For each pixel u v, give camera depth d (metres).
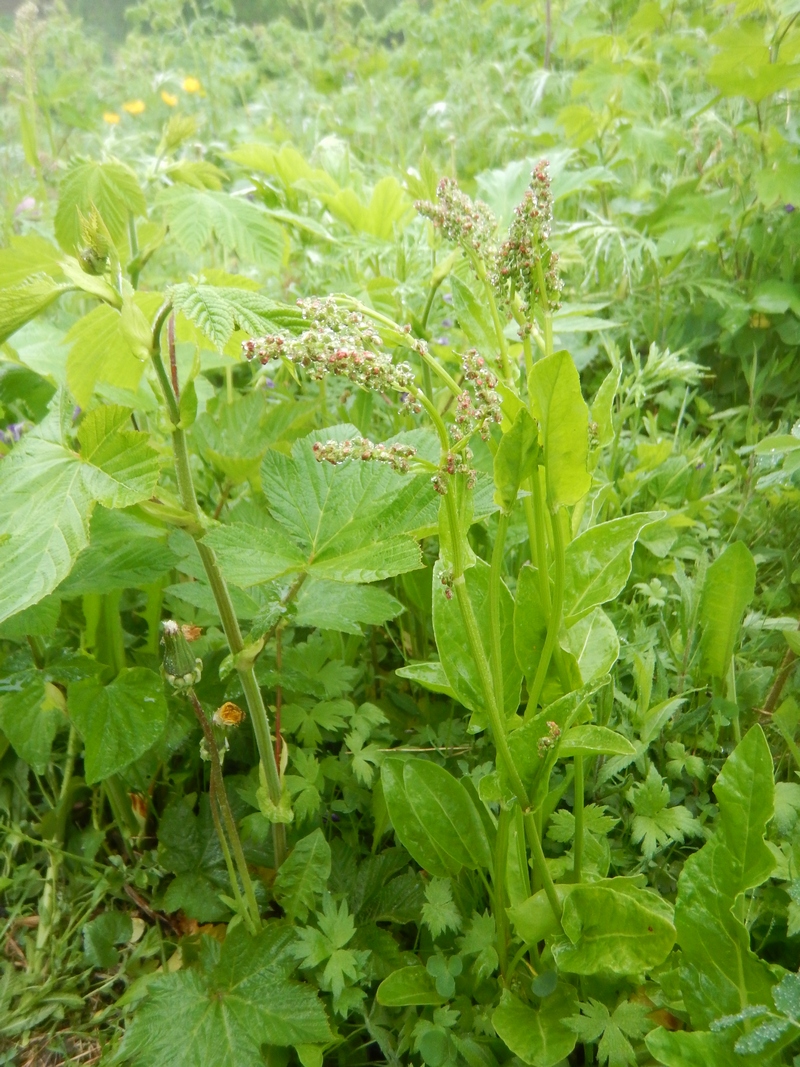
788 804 0.60
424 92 2.17
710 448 0.99
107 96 2.31
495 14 2.50
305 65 2.58
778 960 0.57
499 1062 0.54
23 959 0.67
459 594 0.44
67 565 0.45
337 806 0.67
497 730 0.46
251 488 0.82
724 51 1.17
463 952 0.56
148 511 0.51
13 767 0.75
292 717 0.67
